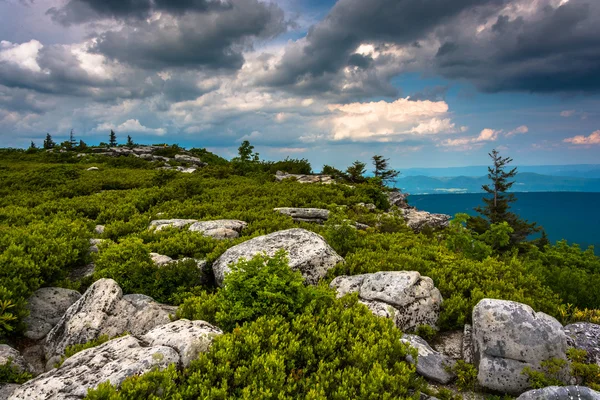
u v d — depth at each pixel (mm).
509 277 10594
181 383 5383
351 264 11047
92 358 5793
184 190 25250
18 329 7812
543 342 6406
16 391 5195
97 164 55719
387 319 7484
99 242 13617
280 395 5219
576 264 17594
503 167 60688
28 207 21922
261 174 39000
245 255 10719
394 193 36031
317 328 7152
